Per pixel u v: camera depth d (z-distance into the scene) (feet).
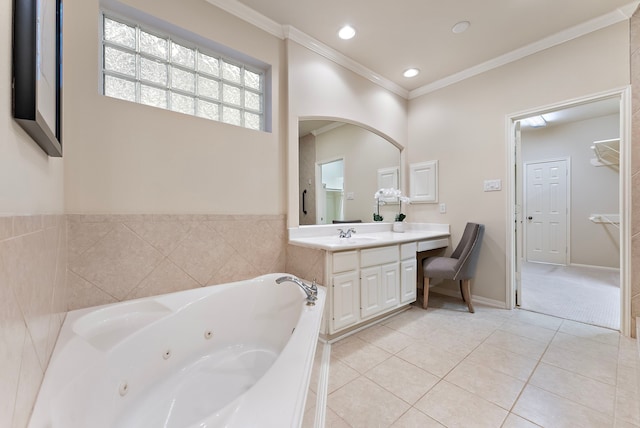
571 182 16.02
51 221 3.59
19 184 2.37
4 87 2.06
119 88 5.77
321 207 9.11
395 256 8.37
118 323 4.66
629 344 6.61
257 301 6.43
